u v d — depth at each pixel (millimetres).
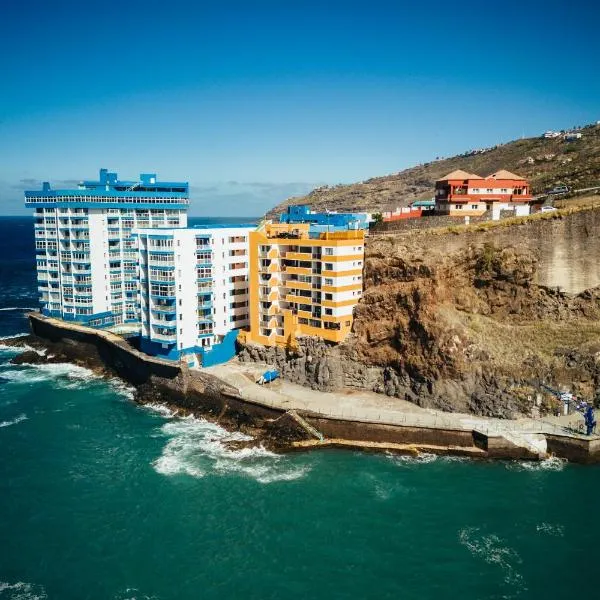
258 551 60750
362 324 98188
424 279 94250
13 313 176875
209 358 107688
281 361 104188
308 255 100812
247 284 116375
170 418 96688
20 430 91062
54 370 123312
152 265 105625
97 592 54906
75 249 133500
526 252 95188
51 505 69562
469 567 57750
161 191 143500
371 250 100875
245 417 91250
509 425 81562
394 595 54156
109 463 80000
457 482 73312
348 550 60625
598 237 92062
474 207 116250
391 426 82375
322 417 84938
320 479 74812
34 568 58250
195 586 55719
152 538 63094
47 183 138500
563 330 91125
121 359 115500
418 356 91250
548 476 74438
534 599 53344
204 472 77312
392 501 69312
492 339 91312
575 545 60812
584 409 82938
